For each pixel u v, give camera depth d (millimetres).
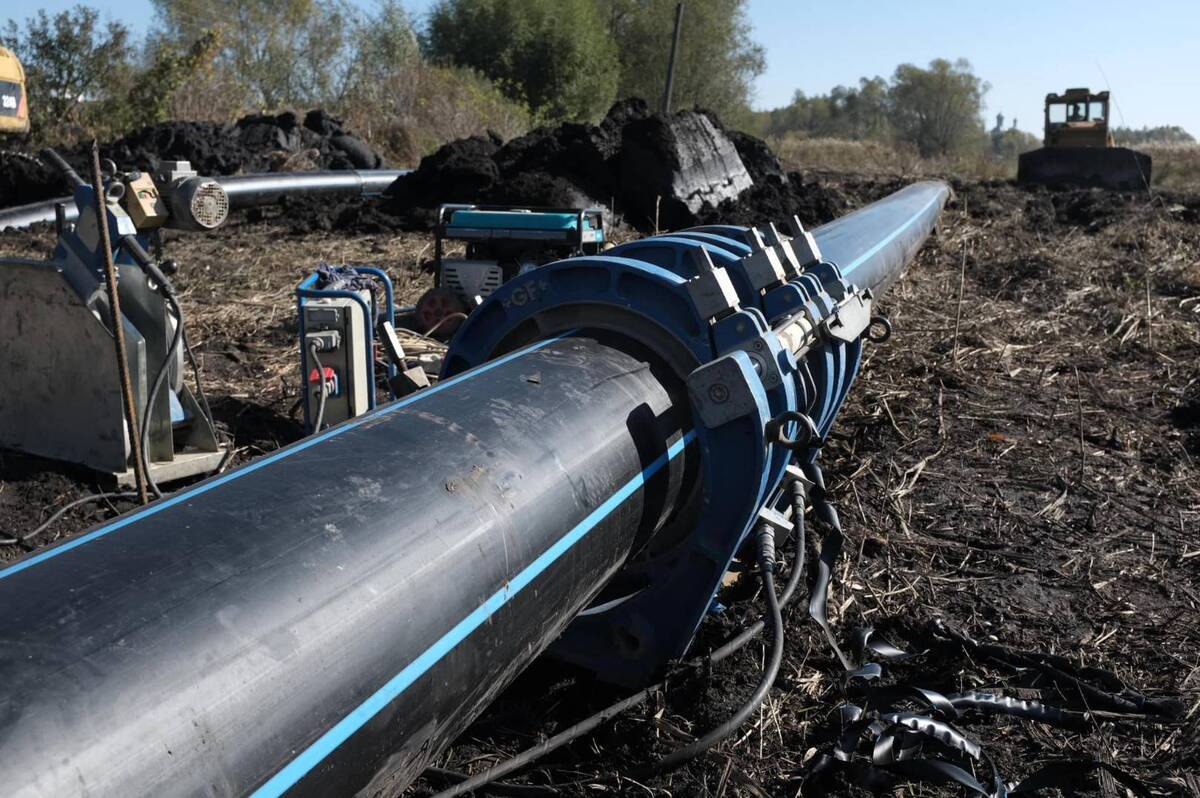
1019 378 6789
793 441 2768
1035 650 3551
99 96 21719
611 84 41688
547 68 40312
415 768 2039
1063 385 6672
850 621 3691
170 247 10547
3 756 1223
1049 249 11961
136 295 4363
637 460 2752
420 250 10516
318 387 4582
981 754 2957
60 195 13281
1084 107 22359
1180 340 7793
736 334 2934
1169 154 30984
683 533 3248
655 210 12305
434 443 2254
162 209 4184
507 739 2996
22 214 11602
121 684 1379
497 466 2270
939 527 4520
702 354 2994
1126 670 3459
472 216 7102
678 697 3158
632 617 3166
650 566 3283
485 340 3369
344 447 2168
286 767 1566
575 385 2762
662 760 2723
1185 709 3189
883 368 6805
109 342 4195
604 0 45969
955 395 6336
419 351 6281
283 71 30641
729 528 2990
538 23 40125
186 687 1440
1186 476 5207
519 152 13594
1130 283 9773
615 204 12422
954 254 11578
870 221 8008
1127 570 4188
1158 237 12805
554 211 7062
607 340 3119
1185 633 3709
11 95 12500
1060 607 3881
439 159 13336
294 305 7836
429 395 2588
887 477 5023
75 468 4438
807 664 3408
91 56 20875
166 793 1361
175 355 4531
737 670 3312
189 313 7445
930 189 14281
